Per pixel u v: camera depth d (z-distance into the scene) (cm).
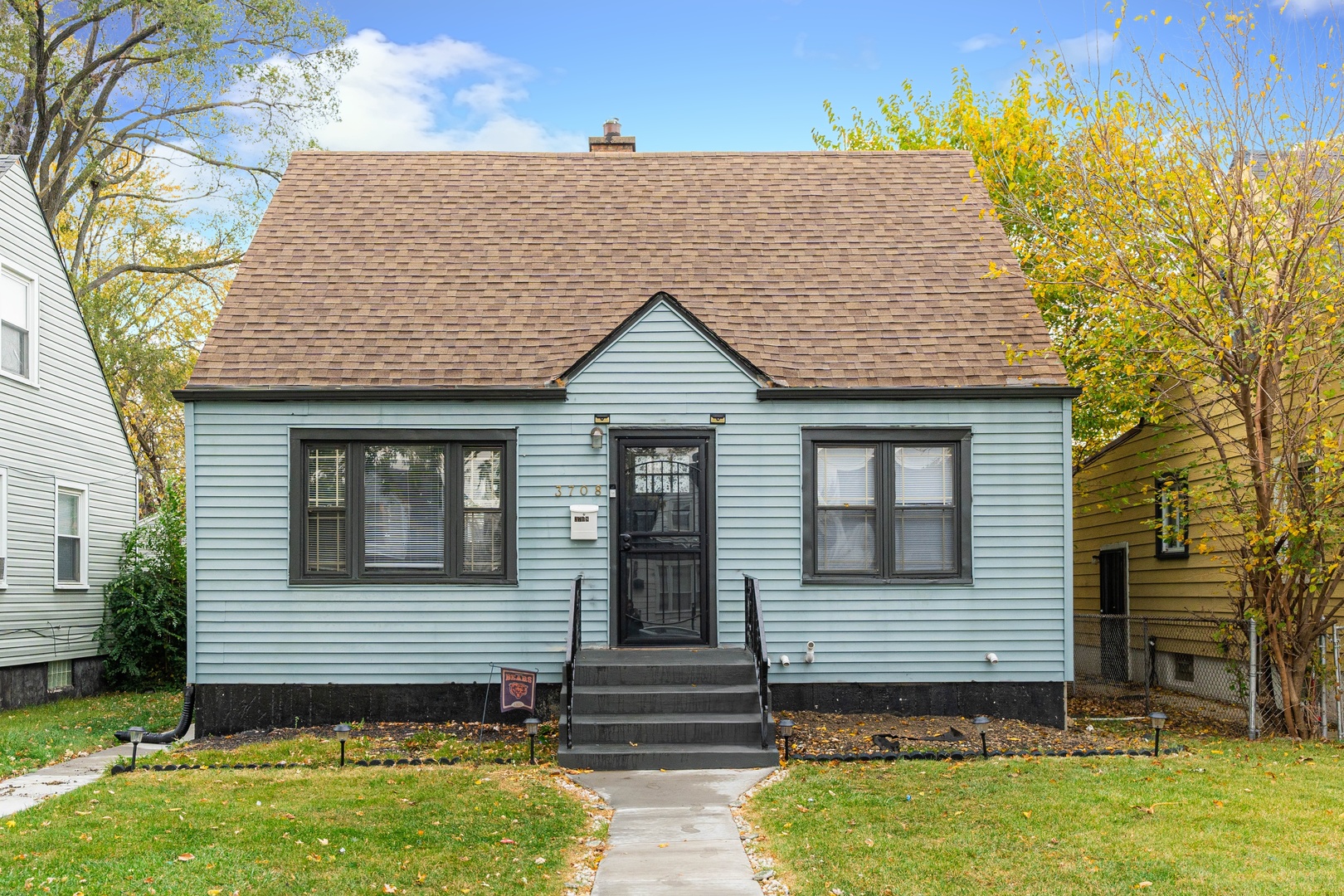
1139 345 1248
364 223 1383
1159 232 1180
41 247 1571
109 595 1780
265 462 1159
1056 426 1180
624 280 1305
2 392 1444
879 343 1223
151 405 2945
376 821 741
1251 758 964
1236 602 1212
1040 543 1176
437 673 1157
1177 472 1335
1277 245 1105
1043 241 1501
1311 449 1111
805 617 1170
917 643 1170
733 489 1176
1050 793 803
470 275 1310
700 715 1019
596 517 1162
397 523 1170
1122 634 1588
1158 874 609
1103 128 1222
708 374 1181
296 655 1153
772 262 1338
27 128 2336
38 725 1288
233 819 744
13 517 1477
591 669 1066
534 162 1530
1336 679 1109
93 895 579
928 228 1393
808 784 853
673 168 1523
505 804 795
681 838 718
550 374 1182
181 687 1822
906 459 1189
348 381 1164
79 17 2320
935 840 682
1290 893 575
